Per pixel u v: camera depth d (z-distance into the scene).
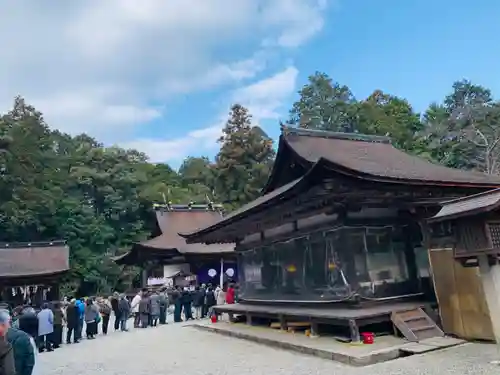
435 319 11.55
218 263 34.62
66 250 28.06
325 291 13.00
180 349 13.60
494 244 9.78
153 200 58.94
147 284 36.44
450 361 8.47
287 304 15.14
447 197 12.39
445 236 10.88
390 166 14.40
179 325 20.97
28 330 14.28
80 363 12.41
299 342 11.70
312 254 13.89
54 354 14.64
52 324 15.49
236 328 16.38
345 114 65.44
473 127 55.34
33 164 50.59
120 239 55.06
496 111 57.91
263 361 10.49
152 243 37.16
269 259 16.94
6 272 23.81
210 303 24.25
